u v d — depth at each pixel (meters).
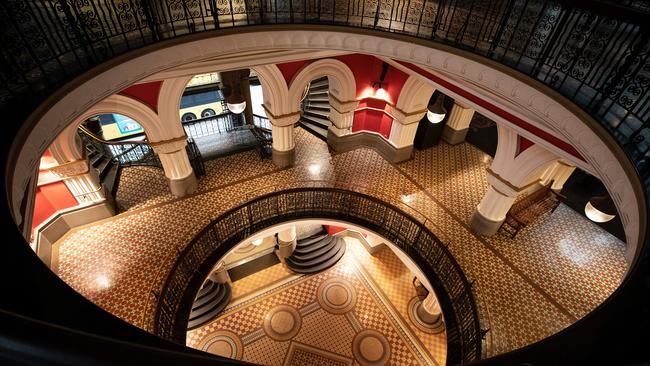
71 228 8.66
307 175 11.02
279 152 10.95
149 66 5.51
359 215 9.37
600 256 8.74
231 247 8.49
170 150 8.88
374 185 10.83
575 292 7.89
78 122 7.39
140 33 5.48
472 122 14.06
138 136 14.51
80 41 4.81
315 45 6.79
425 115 11.62
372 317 11.00
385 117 11.66
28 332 0.66
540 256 8.70
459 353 6.60
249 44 6.38
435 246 8.18
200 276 7.86
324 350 10.23
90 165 8.51
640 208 3.62
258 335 10.49
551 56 5.17
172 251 8.40
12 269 2.14
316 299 11.45
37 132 3.86
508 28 6.53
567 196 10.68
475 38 6.25
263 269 12.23
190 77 8.16
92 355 0.67
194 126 13.39
